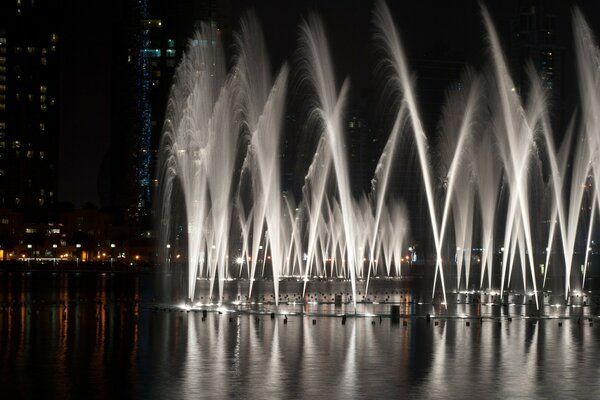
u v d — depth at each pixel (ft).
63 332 180.34
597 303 281.33
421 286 449.06
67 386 111.04
